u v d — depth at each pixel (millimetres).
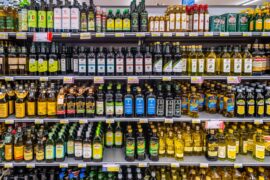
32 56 2576
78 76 2557
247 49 2693
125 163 2506
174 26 2557
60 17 2484
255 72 2672
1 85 2754
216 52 2840
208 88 2992
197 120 2592
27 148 2510
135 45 3229
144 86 2885
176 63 2590
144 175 2689
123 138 2904
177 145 2574
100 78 2525
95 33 2488
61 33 2469
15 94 2723
